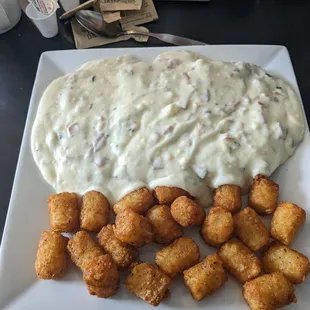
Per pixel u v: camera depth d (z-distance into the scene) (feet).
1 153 0.97
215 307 0.75
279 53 1.00
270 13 1.13
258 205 0.82
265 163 0.84
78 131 0.89
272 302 0.73
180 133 0.87
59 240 0.79
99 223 0.81
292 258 0.76
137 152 0.86
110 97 0.93
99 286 0.73
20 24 1.14
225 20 1.13
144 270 0.75
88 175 0.86
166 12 1.14
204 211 0.83
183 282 0.78
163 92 0.92
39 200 0.87
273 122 0.88
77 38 1.09
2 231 0.88
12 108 1.03
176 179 0.83
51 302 0.77
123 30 1.09
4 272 0.80
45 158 0.89
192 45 1.04
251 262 0.76
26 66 1.08
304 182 0.86
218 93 0.91
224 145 0.85
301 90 1.02
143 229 0.77
